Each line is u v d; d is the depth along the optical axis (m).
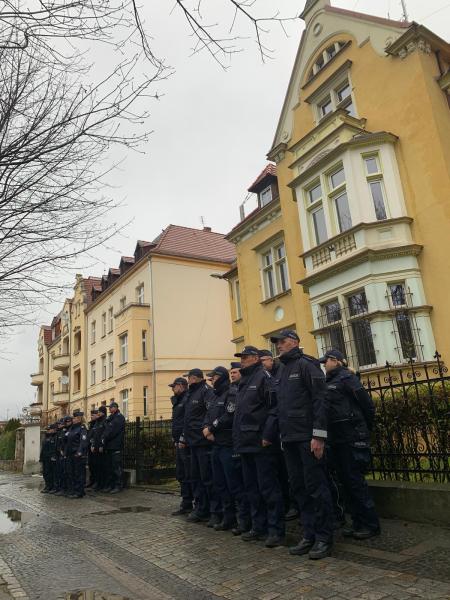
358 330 11.34
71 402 38.62
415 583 3.65
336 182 12.34
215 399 6.53
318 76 14.09
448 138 10.80
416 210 10.92
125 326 26.97
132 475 11.73
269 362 6.83
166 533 6.33
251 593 3.86
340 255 11.77
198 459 6.91
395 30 11.84
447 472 5.24
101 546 5.93
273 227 16.17
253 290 16.91
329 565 4.29
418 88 11.11
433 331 10.35
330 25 13.89
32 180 4.94
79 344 38.91
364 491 5.02
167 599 3.94
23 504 10.64
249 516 5.88
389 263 10.86
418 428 5.55
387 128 11.79
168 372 25.84
